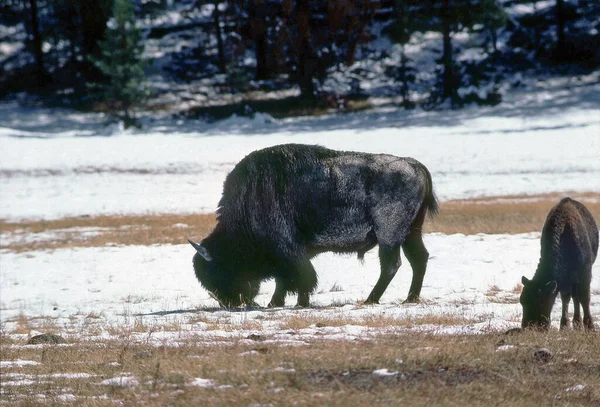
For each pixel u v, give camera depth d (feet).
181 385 77.71
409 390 70.85
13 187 454.81
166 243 266.36
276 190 146.92
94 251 255.09
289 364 81.61
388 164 148.25
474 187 422.00
